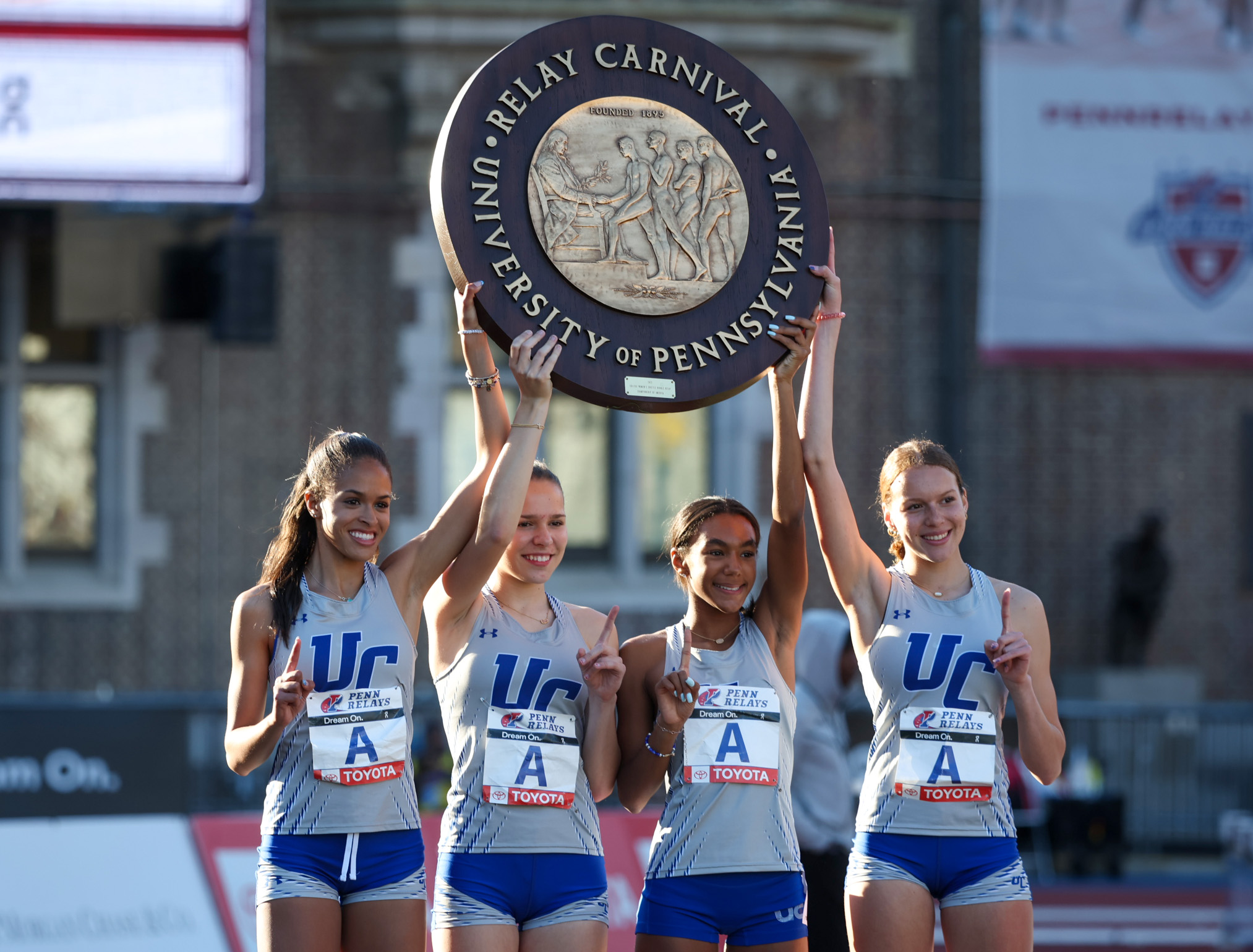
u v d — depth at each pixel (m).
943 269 42.44
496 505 14.08
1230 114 40.91
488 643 14.71
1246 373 44.09
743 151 14.21
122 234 36.53
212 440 39.56
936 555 14.58
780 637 15.30
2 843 23.39
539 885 14.30
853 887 14.40
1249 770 38.78
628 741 15.00
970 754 14.20
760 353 14.07
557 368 13.58
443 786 31.69
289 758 13.80
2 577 38.69
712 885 14.45
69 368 39.22
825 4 40.47
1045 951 30.05
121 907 23.55
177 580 39.34
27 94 33.56
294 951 13.40
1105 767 38.62
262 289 36.72
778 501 14.81
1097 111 40.62
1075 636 43.31
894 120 42.12
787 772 15.05
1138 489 43.62
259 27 34.12
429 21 39.16
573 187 13.73
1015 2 40.31
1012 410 42.94
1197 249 40.91
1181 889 35.12
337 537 13.84
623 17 14.01
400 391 40.31
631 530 41.22
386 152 40.16
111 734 27.12
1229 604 43.97
